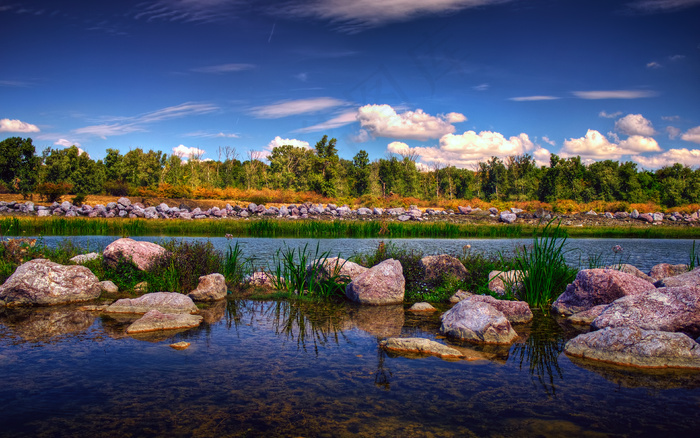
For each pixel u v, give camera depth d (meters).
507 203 59.66
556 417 3.84
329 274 9.74
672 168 96.31
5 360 5.15
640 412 3.97
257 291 9.83
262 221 29.08
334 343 6.03
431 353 5.60
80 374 4.73
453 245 21.69
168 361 5.18
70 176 57.34
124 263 10.08
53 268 8.51
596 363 5.34
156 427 3.54
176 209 41.97
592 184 88.25
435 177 83.50
